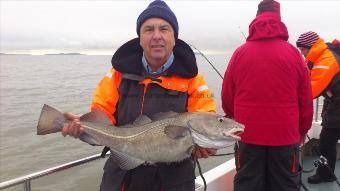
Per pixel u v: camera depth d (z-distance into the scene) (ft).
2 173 35.63
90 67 393.91
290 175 10.36
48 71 294.25
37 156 40.57
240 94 10.38
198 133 6.86
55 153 41.27
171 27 7.41
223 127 6.91
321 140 15.39
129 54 7.65
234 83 10.70
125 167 7.25
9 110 75.05
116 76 7.73
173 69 7.41
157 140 6.99
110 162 7.72
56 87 130.52
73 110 72.18
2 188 7.53
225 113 11.60
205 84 7.71
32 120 63.21
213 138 6.88
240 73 10.30
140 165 7.36
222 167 13.25
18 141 47.80
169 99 7.39
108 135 7.25
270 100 9.87
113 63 7.56
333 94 14.38
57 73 257.14
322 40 13.93
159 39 7.18
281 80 9.78
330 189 14.98
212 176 12.45
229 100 11.15
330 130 14.97
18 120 63.46
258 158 10.43
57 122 7.03
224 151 25.77
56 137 48.29
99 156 9.08
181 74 7.38
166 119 7.06
